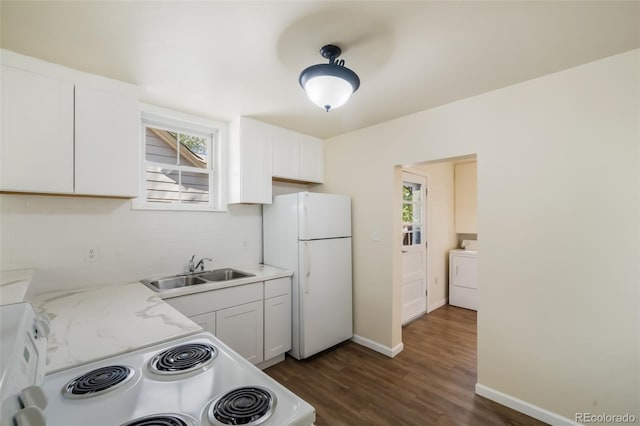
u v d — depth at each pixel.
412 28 1.54
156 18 1.46
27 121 1.77
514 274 2.15
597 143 1.85
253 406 0.82
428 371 2.65
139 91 2.20
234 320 2.49
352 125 3.13
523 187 2.12
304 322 2.83
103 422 0.78
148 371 1.02
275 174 3.13
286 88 2.25
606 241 1.82
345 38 1.63
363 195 3.22
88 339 1.27
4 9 1.38
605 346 1.81
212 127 2.95
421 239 4.24
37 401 0.65
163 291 2.13
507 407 2.14
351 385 2.43
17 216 1.98
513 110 2.17
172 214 2.69
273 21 1.49
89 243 2.25
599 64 1.84
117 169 2.09
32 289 2.00
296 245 2.93
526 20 1.47
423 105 2.57
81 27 1.53
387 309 3.00
